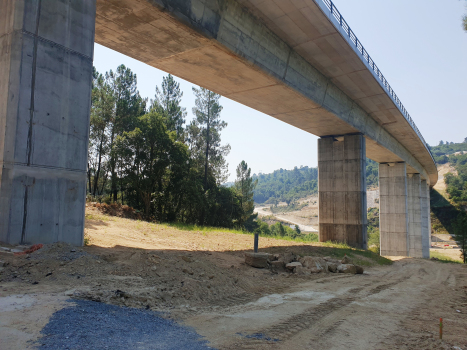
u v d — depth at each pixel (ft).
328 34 65.57
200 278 33.86
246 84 71.26
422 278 58.23
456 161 639.76
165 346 16.28
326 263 55.36
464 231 130.52
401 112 109.09
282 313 26.35
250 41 60.34
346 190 107.04
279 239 94.12
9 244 30.35
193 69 65.10
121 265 31.12
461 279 58.70
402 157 153.38
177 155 132.67
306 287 39.63
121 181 127.03
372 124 115.24
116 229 63.00
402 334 22.79
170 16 46.42
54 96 33.99
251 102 82.94
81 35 36.68
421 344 20.75
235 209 190.49
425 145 159.84
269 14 59.77
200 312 24.56
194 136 182.50
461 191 399.44
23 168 31.37
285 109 86.94
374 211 488.02
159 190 137.90
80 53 36.50
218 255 51.11
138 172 128.77
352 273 55.47
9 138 31.19
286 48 69.51
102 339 15.56
